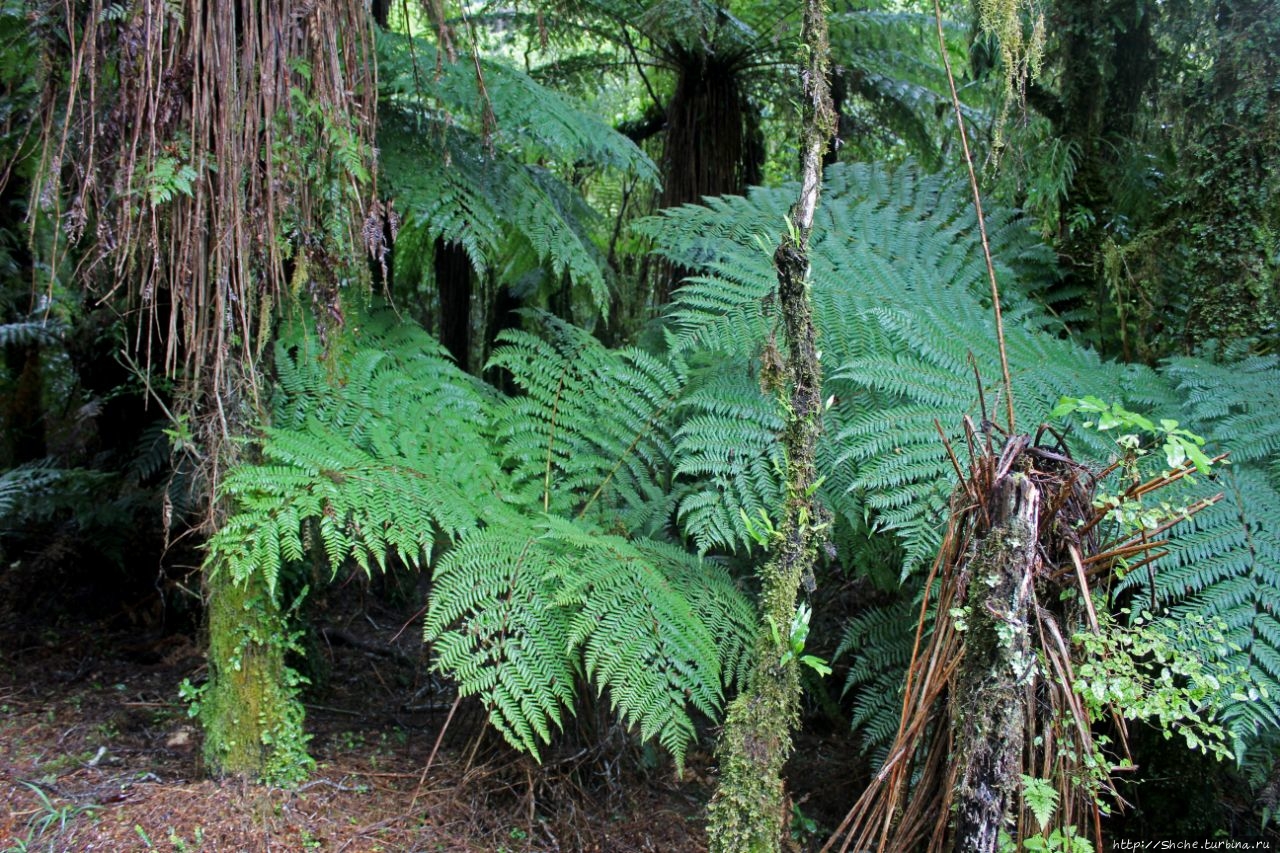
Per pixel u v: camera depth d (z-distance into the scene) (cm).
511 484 268
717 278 314
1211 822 238
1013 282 313
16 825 208
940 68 483
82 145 201
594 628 224
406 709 308
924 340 247
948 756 163
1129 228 319
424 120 310
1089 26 317
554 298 493
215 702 225
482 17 500
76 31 204
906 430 224
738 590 257
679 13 437
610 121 633
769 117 563
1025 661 149
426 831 227
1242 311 259
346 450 234
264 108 197
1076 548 155
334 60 207
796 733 313
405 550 209
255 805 218
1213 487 208
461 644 205
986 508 158
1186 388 246
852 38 477
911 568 209
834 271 292
